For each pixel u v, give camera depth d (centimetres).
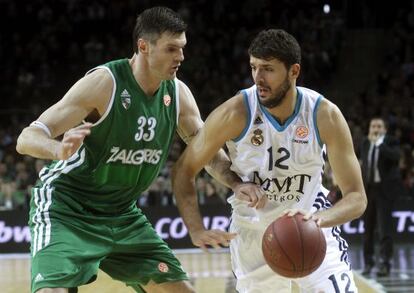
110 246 733
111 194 736
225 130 712
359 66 3316
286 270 648
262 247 666
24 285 1499
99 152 718
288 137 708
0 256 1977
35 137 661
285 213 666
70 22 3362
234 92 3042
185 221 729
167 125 745
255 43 673
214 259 1853
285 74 673
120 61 727
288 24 3297
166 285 759
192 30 3272
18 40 3291
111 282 1477
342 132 707
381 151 1550
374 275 1563
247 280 787
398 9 3406
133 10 3378
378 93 3048
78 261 696
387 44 3369
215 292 1360
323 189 775
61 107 689
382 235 1562
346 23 3453
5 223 2002
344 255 761
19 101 3125
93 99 702
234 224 784
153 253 757
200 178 2106
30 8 3391
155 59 698
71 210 725
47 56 3275
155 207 2016
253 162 724
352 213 684
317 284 737
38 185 748
